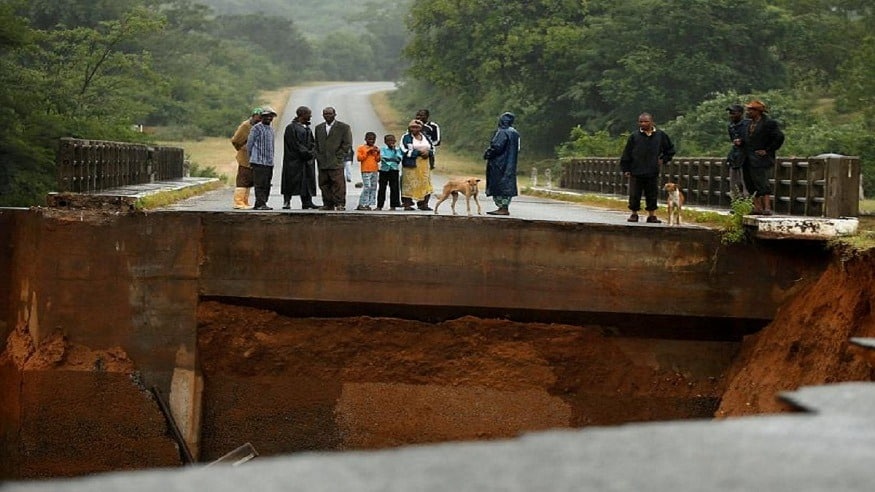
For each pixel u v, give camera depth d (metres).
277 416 49.50
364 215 48.00
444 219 47.84
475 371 49.06
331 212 48.72
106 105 135.38
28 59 138.00
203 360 48.97
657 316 48.06
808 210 51.66
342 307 48.53
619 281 47.94
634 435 13.20
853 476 11.49
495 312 48.34
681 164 71.19
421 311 48.47
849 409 14.41
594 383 49.06
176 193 67.62
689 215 56.56
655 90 139.00
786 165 54.81
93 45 137.50
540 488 11.09
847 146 103.56
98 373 48.50
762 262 47.78
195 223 48.16
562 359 48.84
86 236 48.44
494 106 175.88
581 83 151.00
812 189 51.44
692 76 138.12
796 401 14.95
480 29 157.50
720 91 139.00
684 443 12.80
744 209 47.94
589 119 153.88
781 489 11.06
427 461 12.16
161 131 192.50
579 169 98.81
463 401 49.16
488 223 47.81
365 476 11.58
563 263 47.88
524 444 12.84
